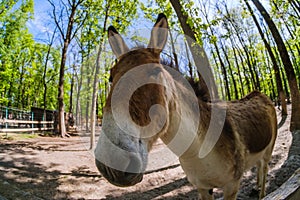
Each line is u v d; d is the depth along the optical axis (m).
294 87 7.76
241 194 4.04
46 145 10.35
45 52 29.17
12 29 21.03
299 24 8.54
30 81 30.80
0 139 11.03
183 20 5.08
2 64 22.22
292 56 25.50
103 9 12.58
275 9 8.61
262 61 25.05
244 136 2.68
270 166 5.10
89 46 10.96
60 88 15.83
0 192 4.42
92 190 4.94
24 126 16.94
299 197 1.71
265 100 3.86
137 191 4.75
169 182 5.02
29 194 4.49
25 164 6.54
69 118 23.09
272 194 1.78
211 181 2.27
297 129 7.63
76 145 10.59
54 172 5.98
